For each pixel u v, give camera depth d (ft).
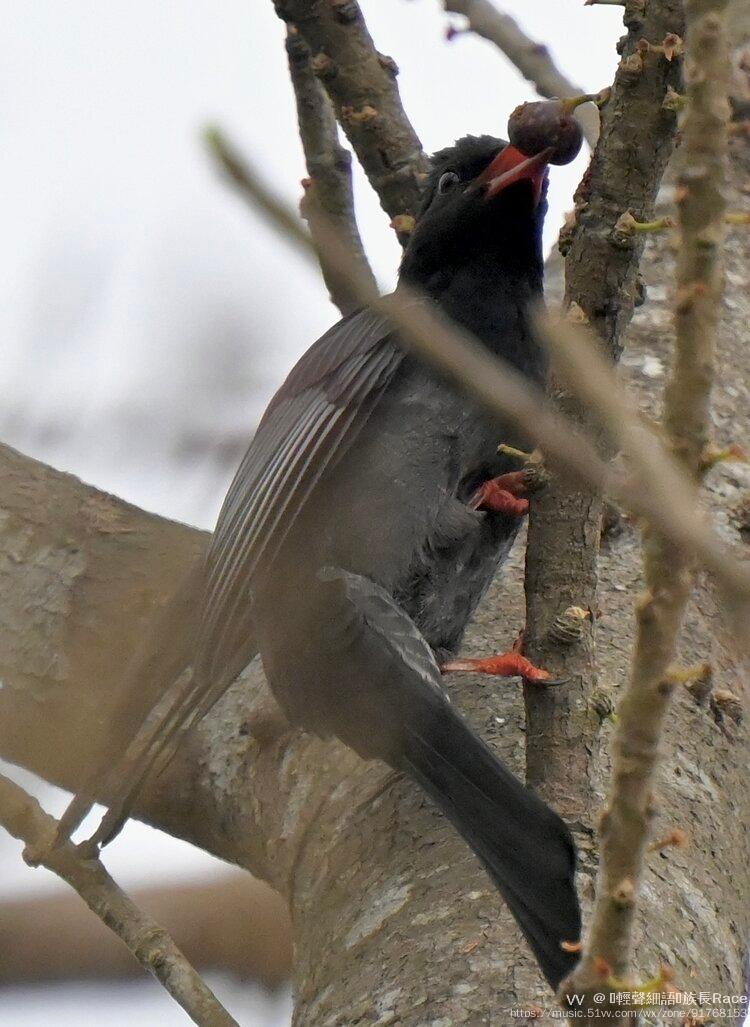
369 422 30.58
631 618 28.25
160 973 24.23
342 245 14.17
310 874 25.95
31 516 34.53
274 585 28.25
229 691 31.01
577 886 21.90
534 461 23.97
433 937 21.76
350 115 34.45
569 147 28.94
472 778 23.90
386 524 29.91
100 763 27.09
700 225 14.73
